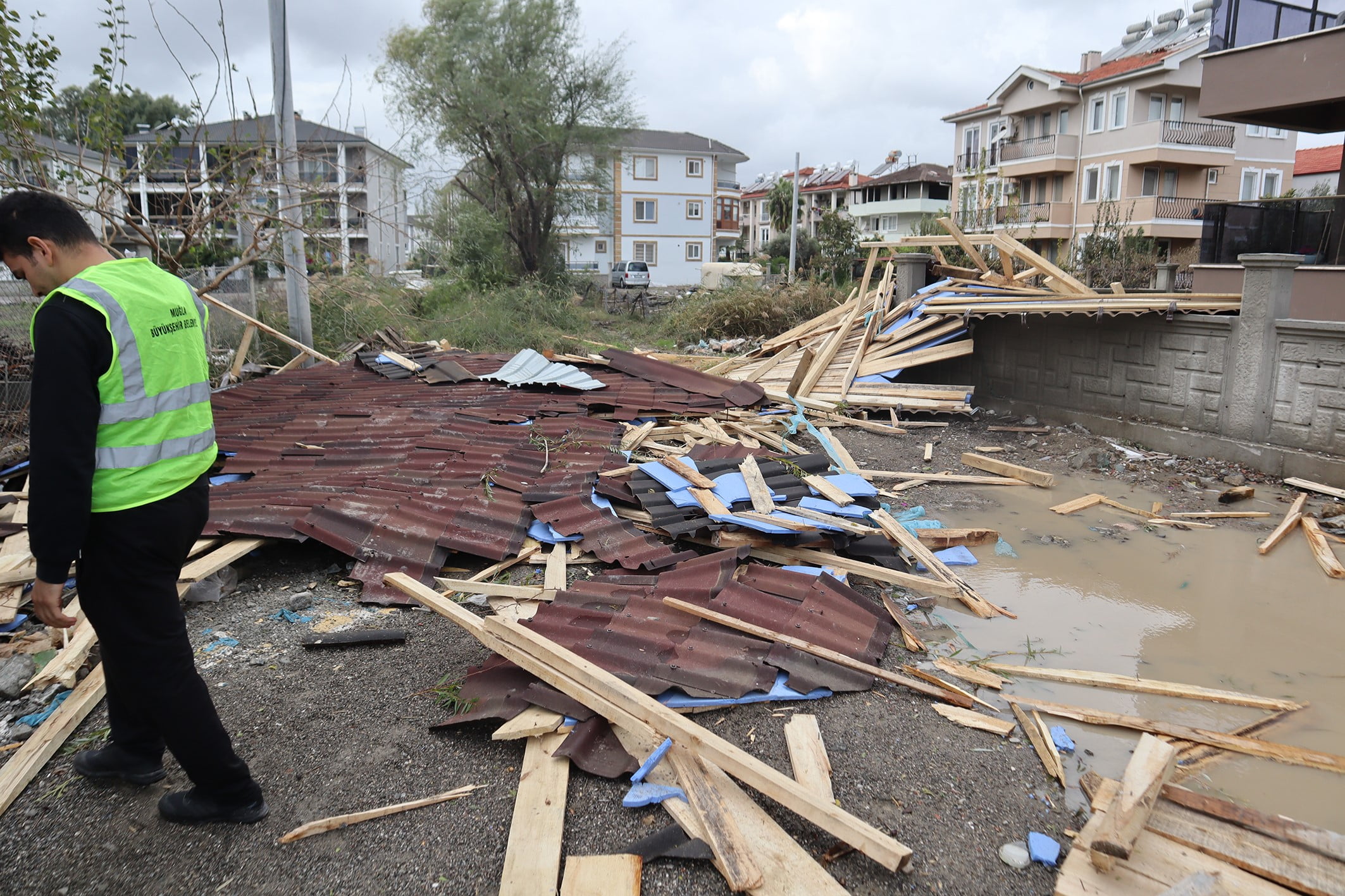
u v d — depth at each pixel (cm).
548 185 2753
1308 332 730
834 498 588
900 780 317
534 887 250
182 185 1058
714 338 1919
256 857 269
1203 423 834
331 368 1084
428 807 294
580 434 766
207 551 486
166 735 263
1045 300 977
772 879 254
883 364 1098
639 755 310
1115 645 455
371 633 416
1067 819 298
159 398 251
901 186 4984
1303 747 362
